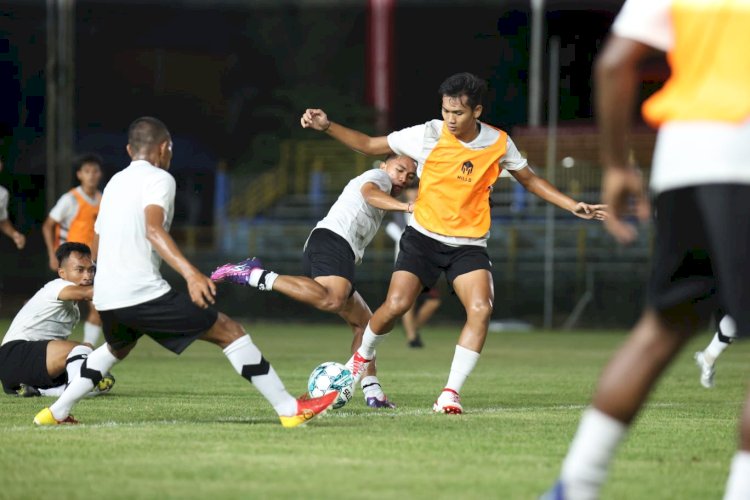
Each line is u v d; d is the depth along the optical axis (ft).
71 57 272.10
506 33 450.30
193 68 456.45
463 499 51.37
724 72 42.09
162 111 451.94
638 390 43.65
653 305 43.73
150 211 69.77
